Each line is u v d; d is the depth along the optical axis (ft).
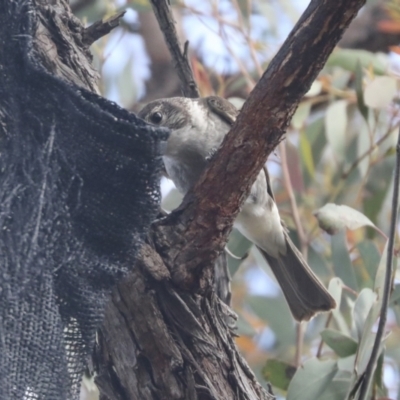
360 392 33.32
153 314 33.09
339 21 32.94
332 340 33.73
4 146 32.96
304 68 32.96
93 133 32.89
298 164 34.63
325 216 33.73
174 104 33.99
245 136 33.04
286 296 34.04
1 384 32.91
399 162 33.12
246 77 34.45
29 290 32.91
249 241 34.14
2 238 32.91
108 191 32.91
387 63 34.55
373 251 33.99
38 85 32.91
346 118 34.68
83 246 32.94
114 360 33.14
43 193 32.91
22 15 32.94
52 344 32.94
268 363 33.94
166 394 33.12
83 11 34.65
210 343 33.12
